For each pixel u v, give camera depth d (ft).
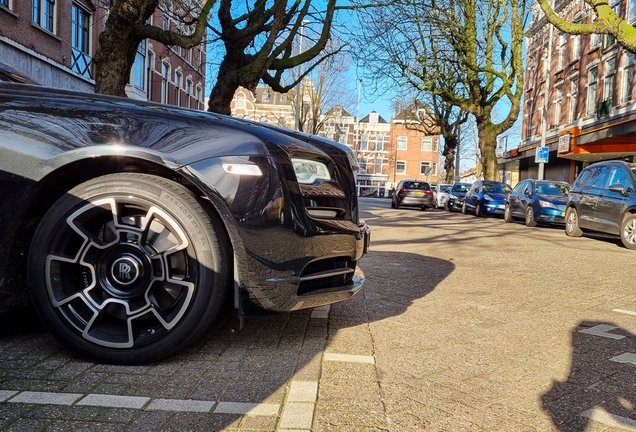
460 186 86.63
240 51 39.65
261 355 9.46
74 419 6.70
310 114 126.82
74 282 8.96
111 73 29.32
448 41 74.18
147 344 8.66
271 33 36.99
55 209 8.68
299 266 9.16
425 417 7.26
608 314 13.93
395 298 15.01
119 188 8.68
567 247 30.91
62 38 60.39
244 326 11.27
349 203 11.56
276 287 8.93
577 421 7.36
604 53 83.51
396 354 9.92
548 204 47.42
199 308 8.66
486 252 26.86
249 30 38.63
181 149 8.68
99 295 8.88
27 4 53.06
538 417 7.45
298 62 41.24
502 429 7.02
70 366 8.60
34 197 8.77
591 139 80.94
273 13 38.19
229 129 9.12
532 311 14.05
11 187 8.64
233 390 7.82
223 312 11.12
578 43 96.07
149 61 87.97
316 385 8.13
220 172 8.61
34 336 10.09
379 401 7.69
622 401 8.11
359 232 10.55
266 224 8.77
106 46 28.99
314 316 12.41
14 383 7.80
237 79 37.99
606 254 28.09
